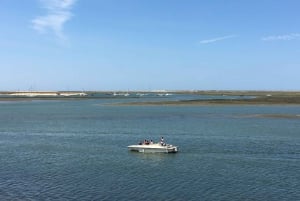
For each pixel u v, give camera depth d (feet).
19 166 175.32
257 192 133.80
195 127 333.83
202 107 620.90
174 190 136.05
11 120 409.08
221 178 153.07
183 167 174.29
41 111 551.59
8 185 142.10
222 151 214.90
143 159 193.47
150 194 131.44
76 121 394.11
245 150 217.56
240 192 133.80
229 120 395.96
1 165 177.37
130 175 158.51
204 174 160.15
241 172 163.73
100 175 158.20
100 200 125.08
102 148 227.61
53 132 304.30
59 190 135.95
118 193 132.57
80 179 151.43
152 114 481.05
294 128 321.52
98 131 310.04
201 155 203.72
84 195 130.21
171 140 259.39
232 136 276.00
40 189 137.08
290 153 207.41
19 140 260.42
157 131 307.78
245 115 455.63
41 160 189.88
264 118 414.41
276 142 246.27
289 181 148.25
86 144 242.99
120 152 214.28
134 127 336.90
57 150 220.02
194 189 137.39
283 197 128.26
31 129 324.80
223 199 126.21
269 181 148.36
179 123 368.27
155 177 154.92
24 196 128.77
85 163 182.91
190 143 245.04
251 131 302.86
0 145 237.66
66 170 167.63
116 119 414.82
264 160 189.47
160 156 201.57
